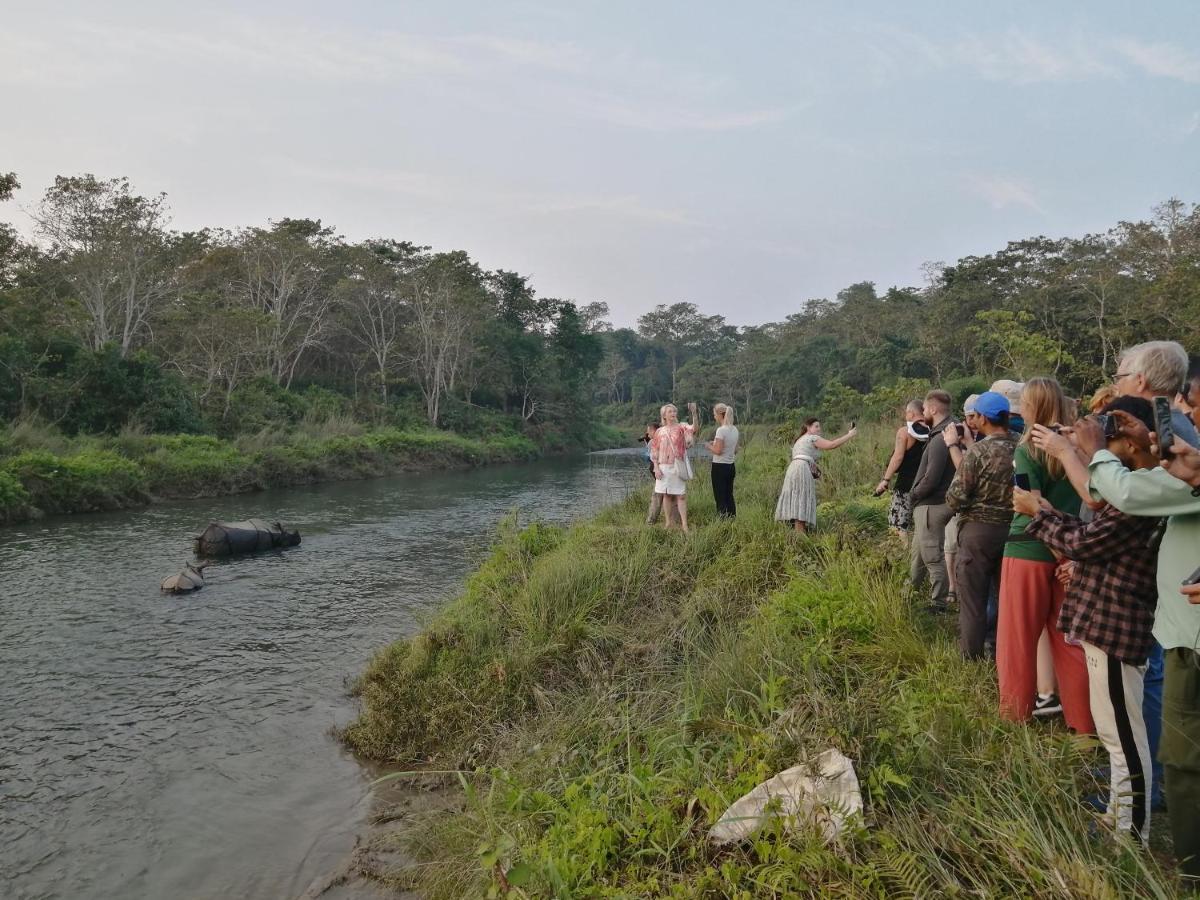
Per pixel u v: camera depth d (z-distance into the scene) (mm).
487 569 8836
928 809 3021
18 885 4195
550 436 58781
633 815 3484
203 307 35438
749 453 17188
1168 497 2516
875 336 65562
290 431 34844
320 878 4145
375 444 34969
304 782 5305
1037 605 3629
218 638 8398
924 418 6566
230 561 12594
